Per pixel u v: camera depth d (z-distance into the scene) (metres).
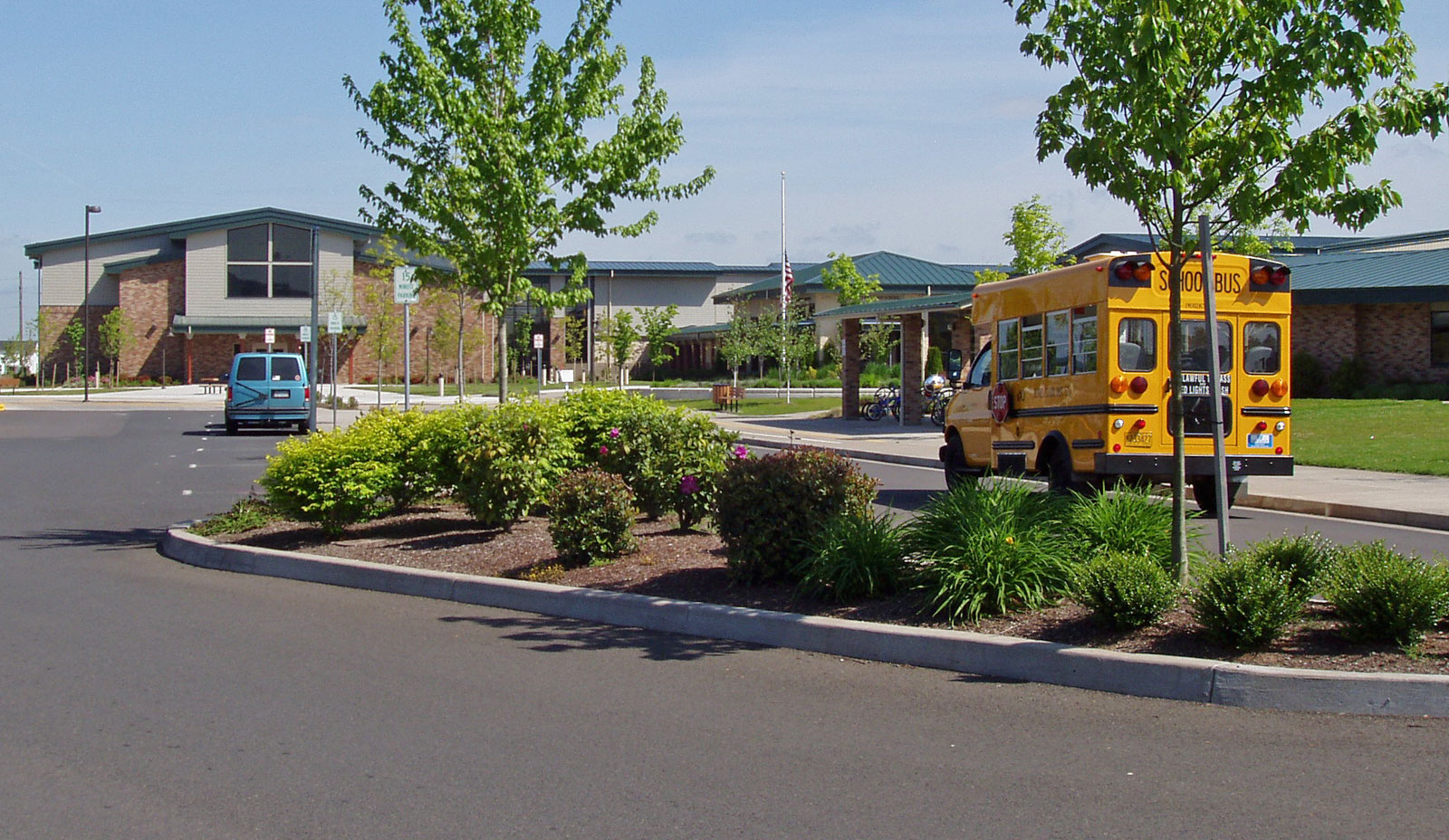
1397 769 5.30
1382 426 23.78
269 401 30.89
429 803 5.03
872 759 5.55
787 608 8.17
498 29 13.15
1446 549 11.85
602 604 8.67
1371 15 7.23
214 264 63.88
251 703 6.55
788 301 49.69
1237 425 13.68
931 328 40.03
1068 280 14.10
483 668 7.32
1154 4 7.05
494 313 13.47
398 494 12.43
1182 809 4.86
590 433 12.21
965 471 17.62
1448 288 30.58
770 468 8.77
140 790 5.20
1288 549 7.94
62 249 67.62
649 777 5.33
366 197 13.84
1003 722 6.09
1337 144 7.36
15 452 25.22
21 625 8.59
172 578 10.63
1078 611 7.62
